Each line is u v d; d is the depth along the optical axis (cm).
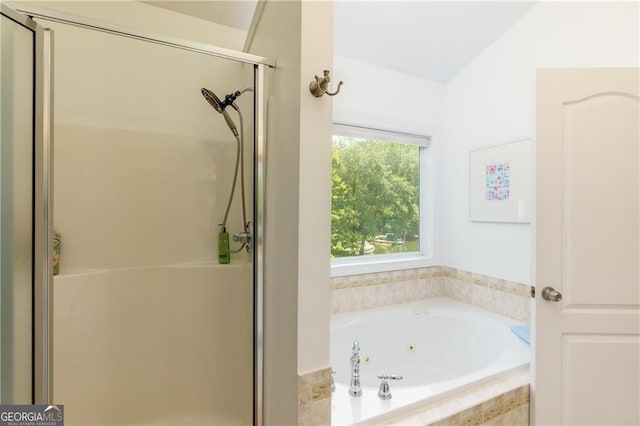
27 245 90
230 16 177
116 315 155
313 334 99
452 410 124
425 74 245
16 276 86
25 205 89
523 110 200
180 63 172
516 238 206
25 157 89
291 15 104
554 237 147
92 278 150
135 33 120
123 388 154
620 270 146
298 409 97
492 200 219
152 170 167
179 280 166
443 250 261
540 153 147
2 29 80
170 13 172
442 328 223
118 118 160
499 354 185
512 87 206
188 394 164
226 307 170
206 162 179
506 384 144
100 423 149
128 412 154
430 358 221
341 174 228
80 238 152
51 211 99
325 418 100
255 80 132
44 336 96
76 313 146
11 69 83
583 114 147
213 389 166
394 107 236
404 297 244
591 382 147
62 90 148
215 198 180
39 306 94
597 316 147
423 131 250
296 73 99
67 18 112
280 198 115
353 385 132
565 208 148
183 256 174
